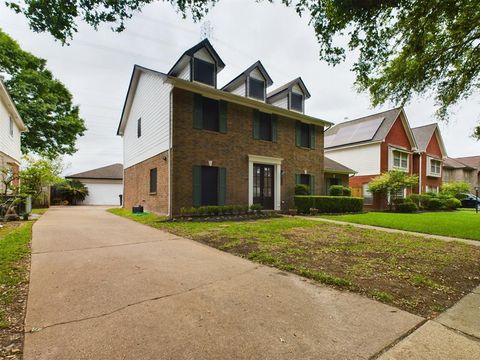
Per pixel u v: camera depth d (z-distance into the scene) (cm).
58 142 1942
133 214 1112
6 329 217
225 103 1100
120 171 2734
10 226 737
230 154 1106
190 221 877
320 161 1505
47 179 1517
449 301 295
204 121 1054
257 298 289
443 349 203
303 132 1448
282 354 191
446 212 1661
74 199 2295
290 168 1341
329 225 852
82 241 556
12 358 181
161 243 555
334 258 454
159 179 1066
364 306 275
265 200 1249
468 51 615
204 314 250
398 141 2022
